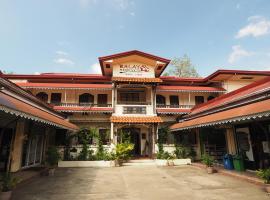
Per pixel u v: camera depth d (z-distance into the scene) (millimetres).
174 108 23578
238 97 13430
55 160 15203
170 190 9617
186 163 19312
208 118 14906
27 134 14898
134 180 12070
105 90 24141
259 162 12734
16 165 13531
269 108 8555
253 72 23625
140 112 21781
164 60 23125
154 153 20500
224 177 12836
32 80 24344
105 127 22609
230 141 16109
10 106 7887
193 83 26484
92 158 18469
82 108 21516
